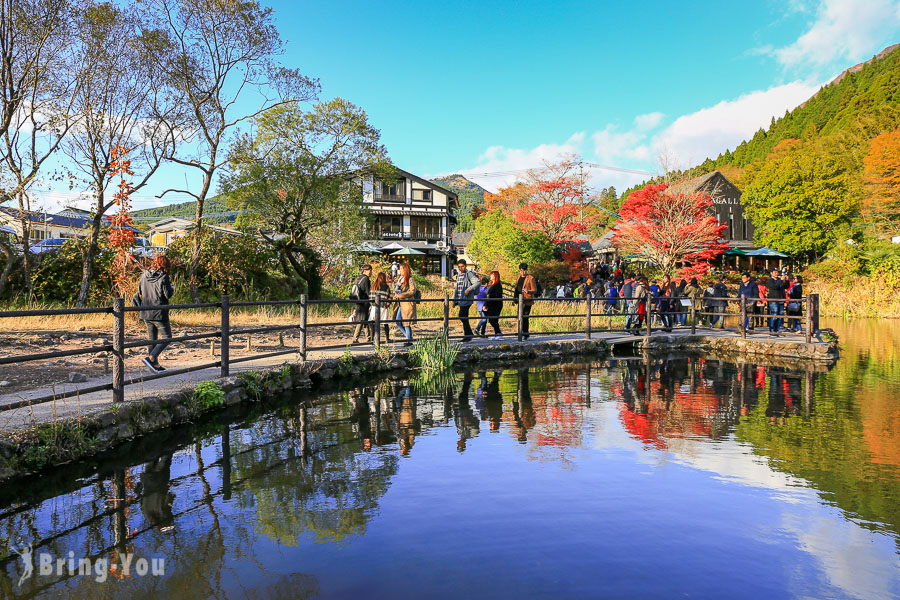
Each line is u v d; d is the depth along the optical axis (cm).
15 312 475
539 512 405
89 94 1519
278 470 498
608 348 1465
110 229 1563
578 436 618
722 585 305
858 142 5359
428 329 1573
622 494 441
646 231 3256
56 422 511
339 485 461
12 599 291
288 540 359
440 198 4878
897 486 462
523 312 1405
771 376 1065
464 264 1352
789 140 7269
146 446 569
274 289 2225
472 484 462
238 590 298
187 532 372
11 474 470
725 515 402
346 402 803
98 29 1507
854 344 1633
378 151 2355
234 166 2072
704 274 3550
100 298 1630
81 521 391
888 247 3831
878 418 707
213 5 1669
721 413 737
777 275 1672
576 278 3303
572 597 290
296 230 2347
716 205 4628
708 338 1546
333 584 303
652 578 312
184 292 1816
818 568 326
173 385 696
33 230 1823
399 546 350
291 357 988
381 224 4747
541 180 4150
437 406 779
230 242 2147
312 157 2230
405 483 465
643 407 775
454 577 310
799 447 575
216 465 512
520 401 817
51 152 1494
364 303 1153
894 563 333
